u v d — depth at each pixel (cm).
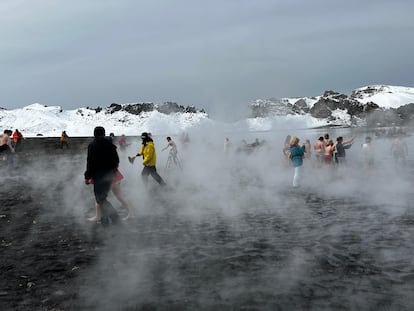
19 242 612
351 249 557
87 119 17512
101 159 696
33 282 453
